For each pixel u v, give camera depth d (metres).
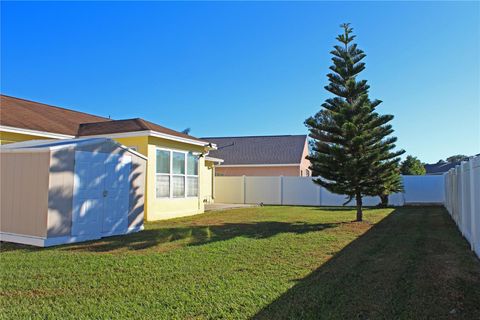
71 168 8.34
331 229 10.43
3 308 4.05
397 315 3.83
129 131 12.98
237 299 4.34
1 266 5.94
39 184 7.93
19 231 8.16
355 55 12.95
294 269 5.77
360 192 12.84
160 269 5.76
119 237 9.02
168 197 13.94
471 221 7.51
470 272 5.55
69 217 8.24
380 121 12.40
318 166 13.26
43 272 5.56
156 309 4.02
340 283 4.97
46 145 8.45
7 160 8.48
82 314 3.87
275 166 26.64
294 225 11.41
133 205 10.11
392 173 13.03
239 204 21.61
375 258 6.56
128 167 10.02
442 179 20.86
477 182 6.82
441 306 4.09
